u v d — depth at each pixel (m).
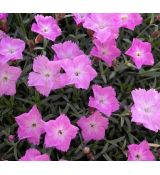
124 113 0.21
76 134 0.21
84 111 0.21
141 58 0.22
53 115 0.21
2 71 0.20
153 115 0.20
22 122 0.19
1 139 0.21
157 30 0.24
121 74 0.23
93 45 0.23
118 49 0.22
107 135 0.22
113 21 0.22
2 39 0.21
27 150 0.19
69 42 0.22
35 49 0.23
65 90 0.22
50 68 0.20
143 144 0.20
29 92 0.22
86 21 0.22
